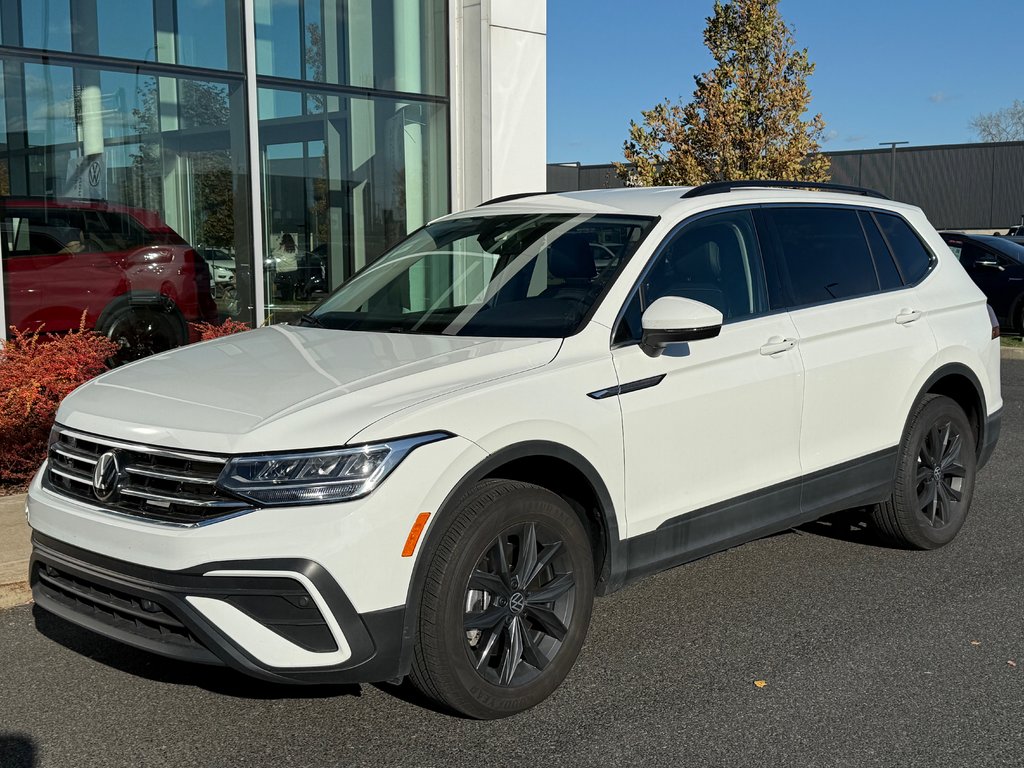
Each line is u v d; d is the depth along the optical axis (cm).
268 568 315
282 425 329
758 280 473
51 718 369
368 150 1062
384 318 452
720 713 371
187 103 918
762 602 486
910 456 537
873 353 509
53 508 357
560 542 376
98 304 865
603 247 441
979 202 6347
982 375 579
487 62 1089
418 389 354
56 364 665
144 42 886
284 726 363
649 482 409
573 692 389
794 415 468
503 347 389
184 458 329
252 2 947
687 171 1700
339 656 325
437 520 338
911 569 535
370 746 348
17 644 438
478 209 533
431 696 352
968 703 380
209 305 941
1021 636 445
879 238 551
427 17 1096
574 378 385
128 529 329
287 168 994
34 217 825
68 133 846
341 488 321
